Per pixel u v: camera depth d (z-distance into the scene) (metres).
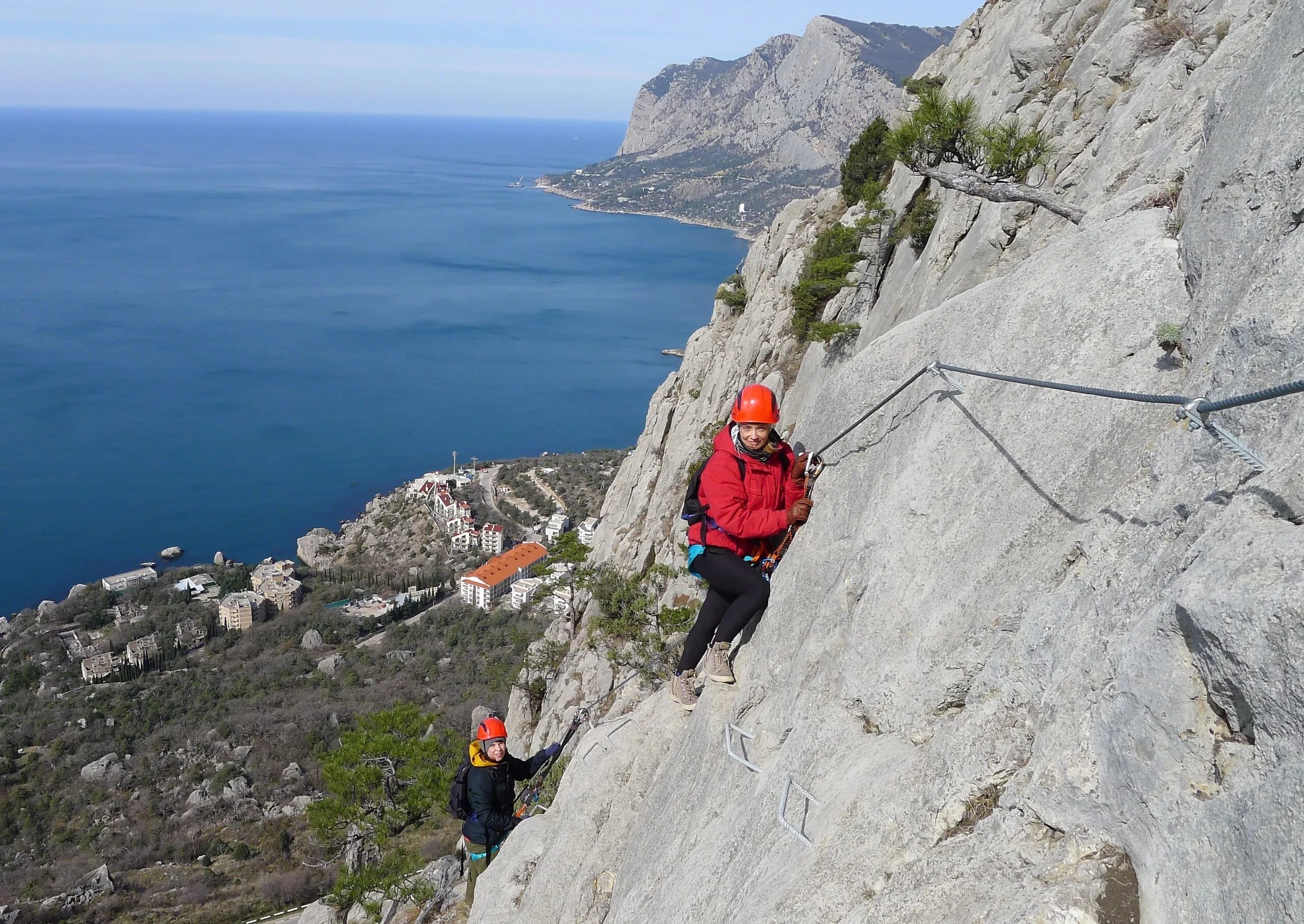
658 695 10.53
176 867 48.56
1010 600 4.80
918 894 3.83
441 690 69.06
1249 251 4.12
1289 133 3.98
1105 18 18.73
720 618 7.91
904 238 29.97
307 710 66.56
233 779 57.25
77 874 48.06
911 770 4.66
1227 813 2.79
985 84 28.70
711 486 6.80
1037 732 3.97
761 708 6.84
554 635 39.03
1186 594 3.09
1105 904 3.17
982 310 5.91
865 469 6.62
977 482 5.36
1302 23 4.17
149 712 67.69
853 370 7.16
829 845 4.76
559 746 13.88
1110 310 4.98
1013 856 3.64
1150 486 4.06
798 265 39.75
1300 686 2.56
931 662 5.16
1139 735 3.26
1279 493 3.08
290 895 45.25
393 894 20.00
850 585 6.00
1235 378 3.68
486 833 11.95
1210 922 2.73
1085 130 17.39
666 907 6.39
